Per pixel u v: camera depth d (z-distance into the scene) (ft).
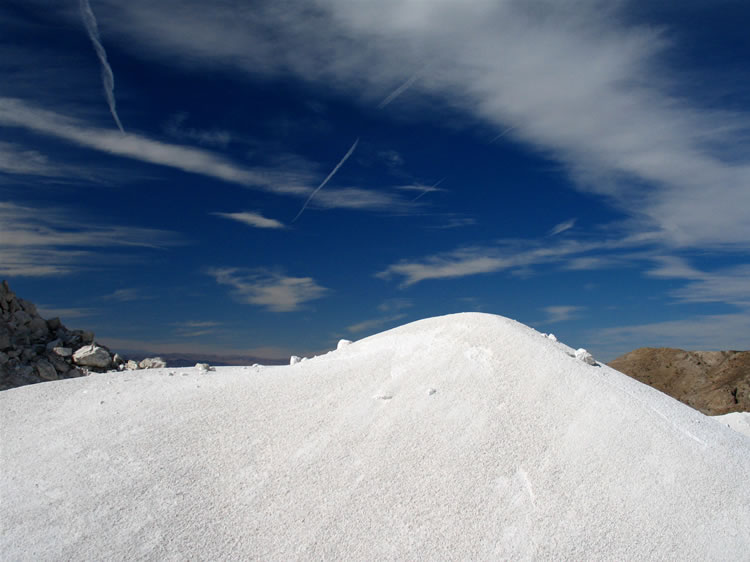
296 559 20.80
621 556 21.18
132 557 20.74
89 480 24.97
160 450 26.73
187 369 42.47
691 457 26.37
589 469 24.86
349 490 23.85
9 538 21.75
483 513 22.68
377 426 27.55
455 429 26.91
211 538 21.65
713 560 21.34
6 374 49.29
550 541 21.58
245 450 26.48
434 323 37.68
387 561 20.71
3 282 58.75
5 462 27.07
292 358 40.60
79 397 34.53
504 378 30.22
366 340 39.19
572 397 29.04
